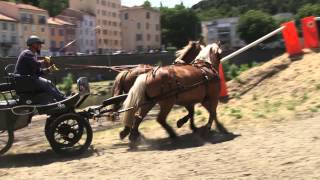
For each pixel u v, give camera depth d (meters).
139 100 11.41
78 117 11.06
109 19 131.12
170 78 11.73
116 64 69.69
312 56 18.59
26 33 97.56
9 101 11.27
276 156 8.80
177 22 150.50
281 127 11.82
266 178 7.57
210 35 137.00
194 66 12.47
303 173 7.60
